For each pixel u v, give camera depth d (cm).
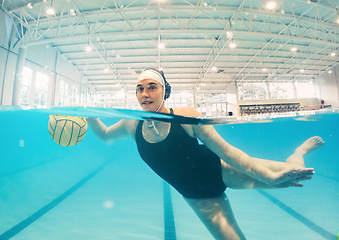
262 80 1864
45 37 1061
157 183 327
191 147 119
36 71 1025
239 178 129
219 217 113
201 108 1980
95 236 152
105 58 1238
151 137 123
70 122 147
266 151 423
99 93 2039
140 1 766
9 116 197
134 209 218
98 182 303
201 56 1330
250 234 150
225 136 331
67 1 712
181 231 170
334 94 1716
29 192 249
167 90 125
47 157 287
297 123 278
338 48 1354
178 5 791
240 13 838
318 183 294
